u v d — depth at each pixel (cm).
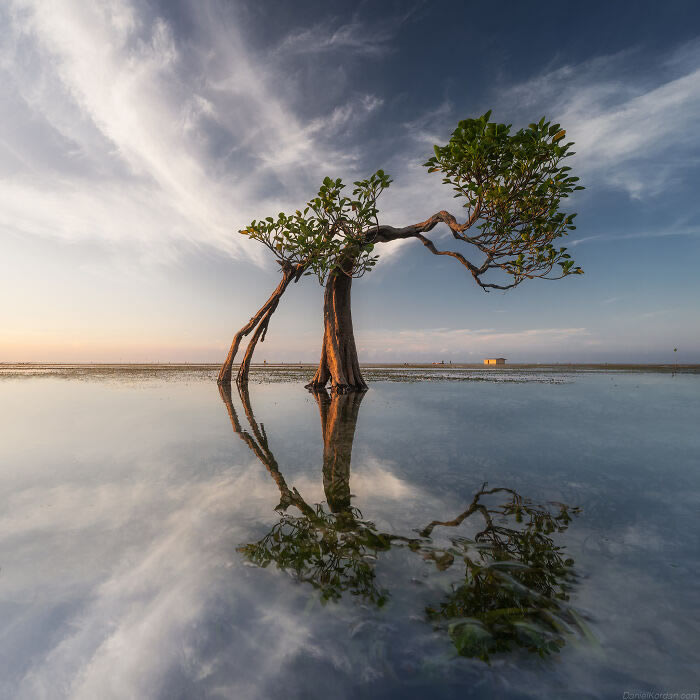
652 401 1304
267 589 220
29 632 184
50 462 518
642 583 226
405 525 313
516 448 607
